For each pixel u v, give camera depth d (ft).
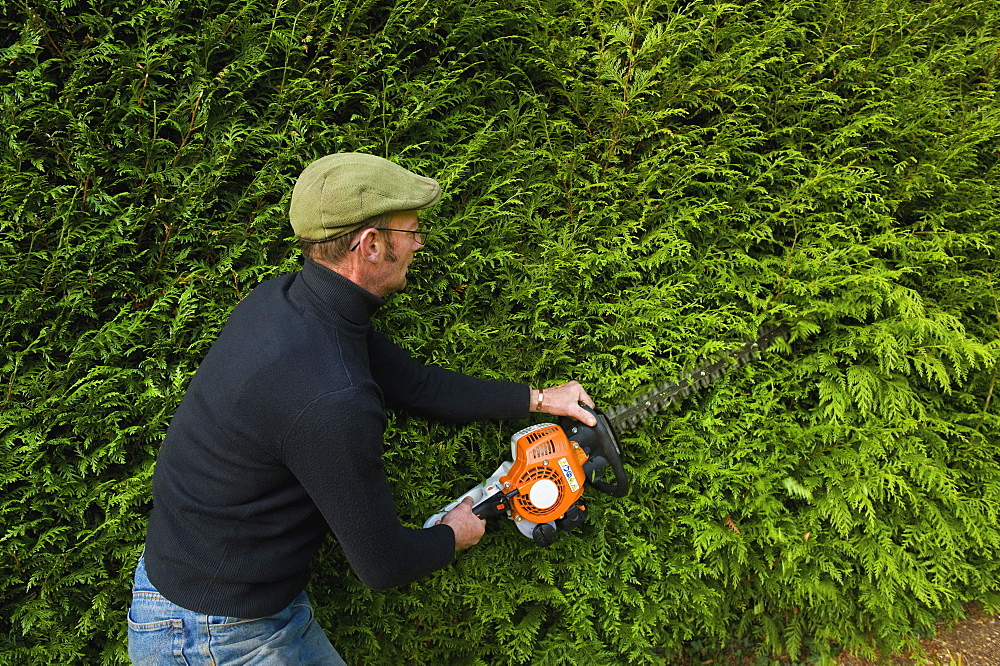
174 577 4.29
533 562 7.16
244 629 4.33
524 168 6.86
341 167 4.30
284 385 3.95
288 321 4.25
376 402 4.19
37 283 5.35
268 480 4.14
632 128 7.19
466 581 6.93
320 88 5.95
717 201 7.30
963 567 8.19
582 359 7.37
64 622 5.79
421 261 6.48
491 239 6.73
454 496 6.96
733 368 7.43
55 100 5.48
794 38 7.59
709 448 7.46
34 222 5.25
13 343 5.29
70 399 5.33
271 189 5.87
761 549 7.93
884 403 7.51
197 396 4.36
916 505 7.88
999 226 8.39
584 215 7.16
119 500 5.46
